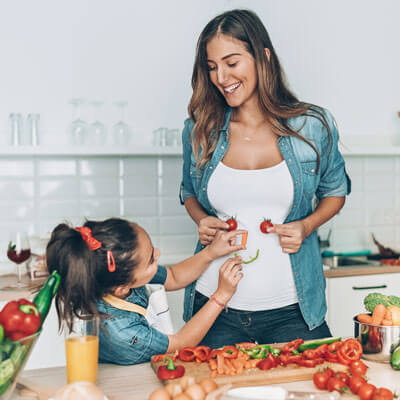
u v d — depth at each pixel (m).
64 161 2.95
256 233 1.72
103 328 1.29
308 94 3.29
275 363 1.29
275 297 1.71
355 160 3.40
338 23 3.32
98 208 3.01
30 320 1.04
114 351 1.36
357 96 3.39
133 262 1.33
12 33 2.83
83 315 1.23
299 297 1.73
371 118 3.43
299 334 1.73
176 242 3.15
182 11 3.07
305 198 1.75
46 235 2.71
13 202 2.88
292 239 1.67
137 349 1.36
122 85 3.01
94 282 1.26
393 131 3.47
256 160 1.73
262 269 1.71
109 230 1.32
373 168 3.44
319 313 1.76
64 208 2.96
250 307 1.71
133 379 1.27
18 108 2.86
